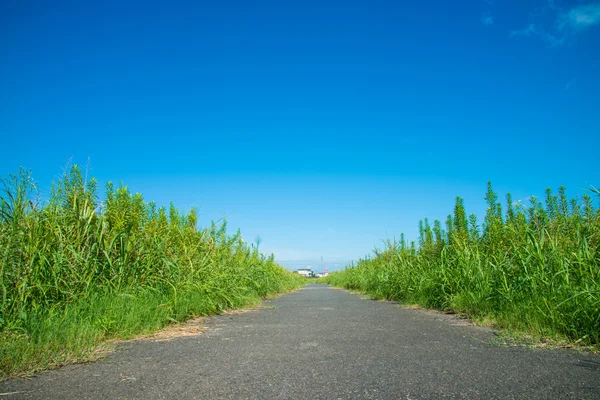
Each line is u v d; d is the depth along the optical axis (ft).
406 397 8.36
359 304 32.81
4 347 11.50
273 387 9.12
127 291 18.94
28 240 16.33
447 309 26.53
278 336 16.29
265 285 42.63
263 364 11.34
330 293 52.70
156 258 22.66
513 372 10.19
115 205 22.44
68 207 19.70
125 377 10.05
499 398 8.23
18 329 13.15
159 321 18.31
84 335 13.92
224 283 29.12
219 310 26.50
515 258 22.03
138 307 18.02
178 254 26.37
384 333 16.84
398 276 37.91
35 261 16.15
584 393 8.50
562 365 10.89
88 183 21.21
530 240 20.39
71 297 16.60
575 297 15.03
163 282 22.18
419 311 26.50
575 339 14.28
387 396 8.43
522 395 8.40
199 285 24.97
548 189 27.61
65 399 8.41
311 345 14.17
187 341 15.30
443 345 14.02
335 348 13.58
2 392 8.86
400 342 14.65
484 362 11.32
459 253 27.61
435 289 28.96
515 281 20.76
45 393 8.79
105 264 18.89
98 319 15.74
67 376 10.15
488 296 22.17
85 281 17.40
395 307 29.78
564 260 18.16
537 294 17.88
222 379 9.80
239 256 38.32
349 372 10.35
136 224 23.07
